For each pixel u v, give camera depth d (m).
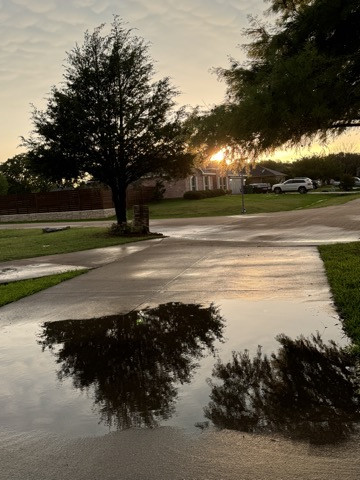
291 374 4.29
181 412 3.70
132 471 2.89
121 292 8.58
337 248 12.02
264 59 6.64
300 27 6.30
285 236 16.47
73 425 3.60
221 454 3.03
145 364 4.84
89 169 19.53
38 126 18.58
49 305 7.92
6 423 3.70
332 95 5.96
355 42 6.15
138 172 19.95
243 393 3.97
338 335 5.28
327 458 2.90
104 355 5.21
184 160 18.88
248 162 6.78
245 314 6.46
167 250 14.46
